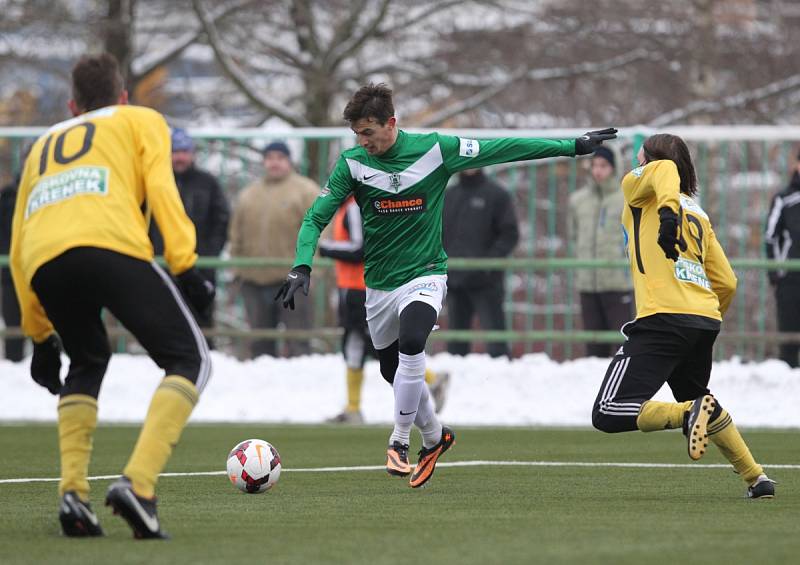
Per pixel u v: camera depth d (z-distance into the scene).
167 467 31.77
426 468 27.48
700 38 101.81
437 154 27.72
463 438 40.81
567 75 100.56
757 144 61.09
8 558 17.66
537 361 51.72
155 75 106.31
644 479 28.95
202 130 58.41
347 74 97.69
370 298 28.42
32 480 28.89
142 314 19.19
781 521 21.56
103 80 20.77
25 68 98.00
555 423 48.72
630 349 24.95
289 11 95.62
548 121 105.06
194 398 19.31
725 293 25.72
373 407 50.97
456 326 52.97
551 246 61.91
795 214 51.31
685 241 24.94
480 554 17.94
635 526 20.92
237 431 43.41
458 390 51.00
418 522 21.55
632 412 24.47
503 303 52.19
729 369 50.22
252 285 53.25
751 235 60.69
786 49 105.44
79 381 20.22
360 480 29.00
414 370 27.25
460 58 99.25
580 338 50.88
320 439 40.38
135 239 19.34
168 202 19.17
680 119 100.00
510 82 98.81
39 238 19.42
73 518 19.50
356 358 47.03
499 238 51.97
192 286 19.33
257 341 54.62
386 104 27.17
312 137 58.34
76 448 19.88
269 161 53.44
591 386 50.47
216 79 108.75
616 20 102.50
